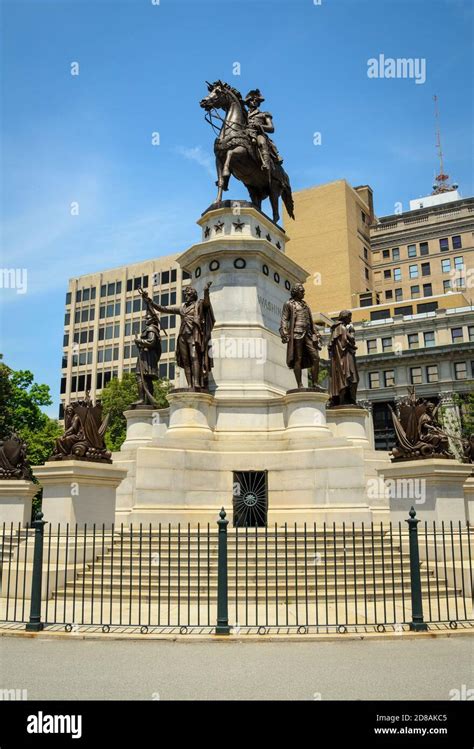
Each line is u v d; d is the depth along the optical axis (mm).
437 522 16266
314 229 93500
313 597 12391
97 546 14719
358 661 8367
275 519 18094
